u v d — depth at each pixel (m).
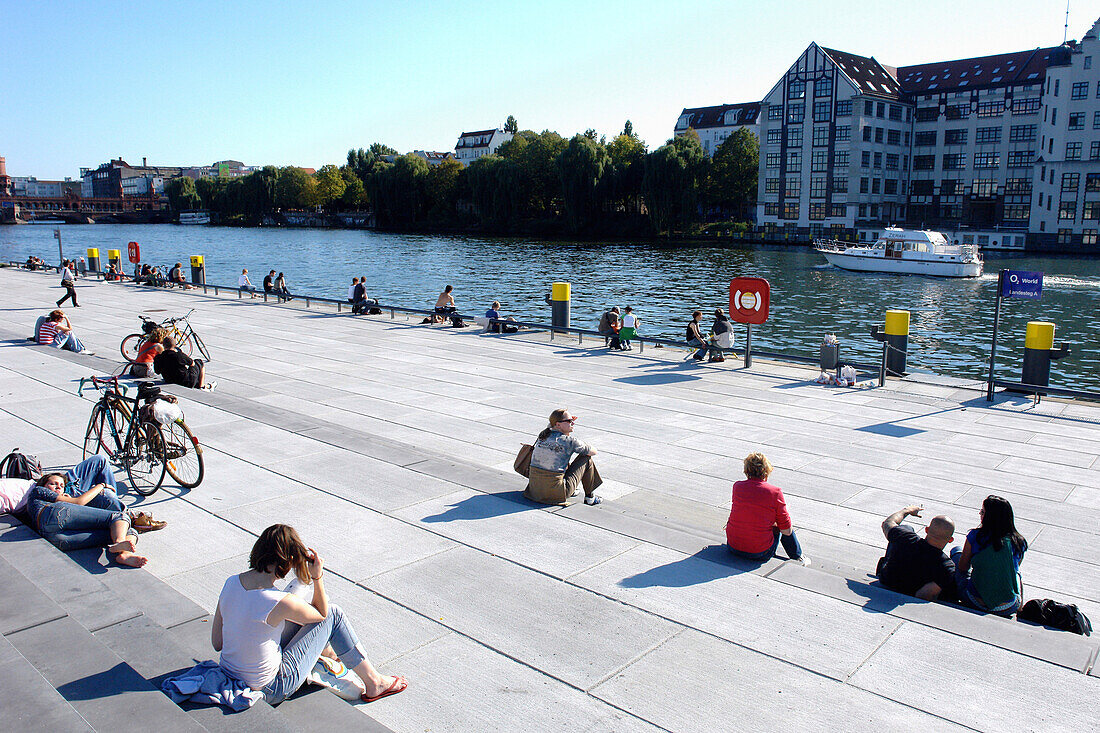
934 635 5.73
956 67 106.88
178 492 8.90
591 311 42.53
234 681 4.45
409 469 9.77
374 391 15.20
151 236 138.12
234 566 6.96
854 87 100.69
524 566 6.95
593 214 120.06
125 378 15.02
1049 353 14.91
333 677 4.88
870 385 15.95
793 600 6.29
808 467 10.68
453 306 25.14
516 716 4.77
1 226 198.50
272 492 8.91
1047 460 11.03
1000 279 14.34
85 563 6.73
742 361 18.84
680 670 5.27
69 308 28.02
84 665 4.66
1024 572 7.53
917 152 107.25
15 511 7.09
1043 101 88.00
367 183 149.62
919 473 10.45
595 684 5.11
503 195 127.44
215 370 17.27
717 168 115.00
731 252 89.44
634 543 7.48
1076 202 86.69
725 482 9.98
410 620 5.97
